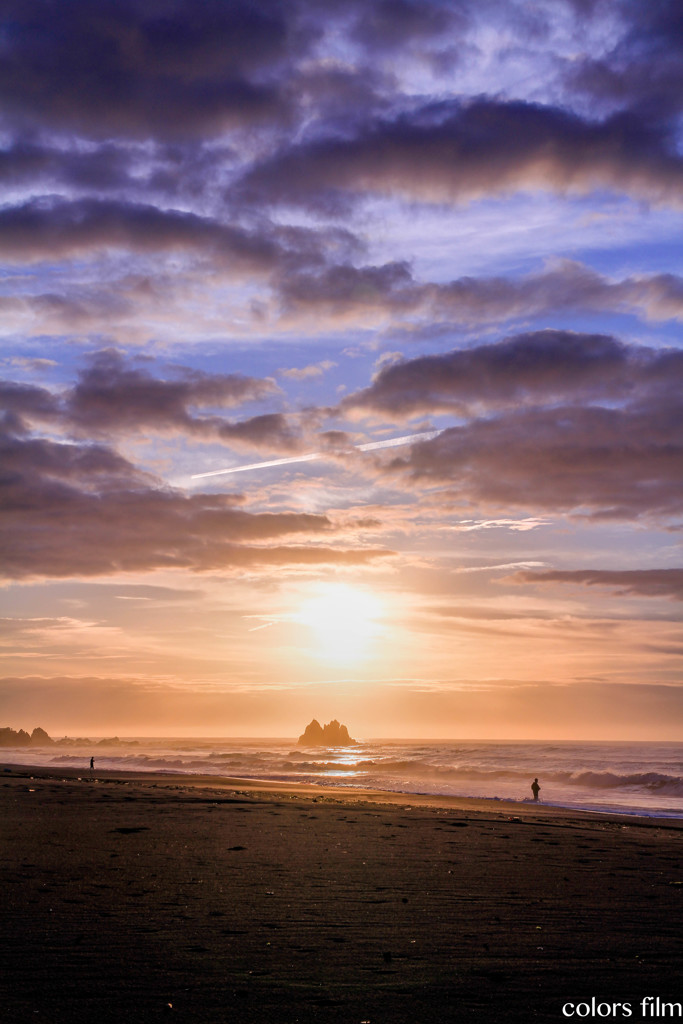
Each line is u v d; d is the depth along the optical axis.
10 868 10.64
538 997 5.25
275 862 11.85
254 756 107.25
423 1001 5.14
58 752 148.00
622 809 36.12
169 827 16.64
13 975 5.57
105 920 7.46
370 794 35.50
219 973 5.70
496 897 9.23
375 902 8.73
